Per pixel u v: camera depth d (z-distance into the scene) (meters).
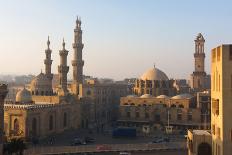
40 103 163.62
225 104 63.53
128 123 185.12
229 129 63.34
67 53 191.62
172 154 111.50
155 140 141.88
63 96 168.50
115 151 113.31
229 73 63.44
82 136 154.50
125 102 190.88
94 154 109.94
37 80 184.88
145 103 187.12
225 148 63.31
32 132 134.75
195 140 74.25
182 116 175.25
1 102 90.50
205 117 162.75
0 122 89.88
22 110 131.38
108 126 189.62
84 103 184.50
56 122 152.88
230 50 63.34
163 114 179.25
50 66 196.88
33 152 105.50
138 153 112.44
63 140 141.75
